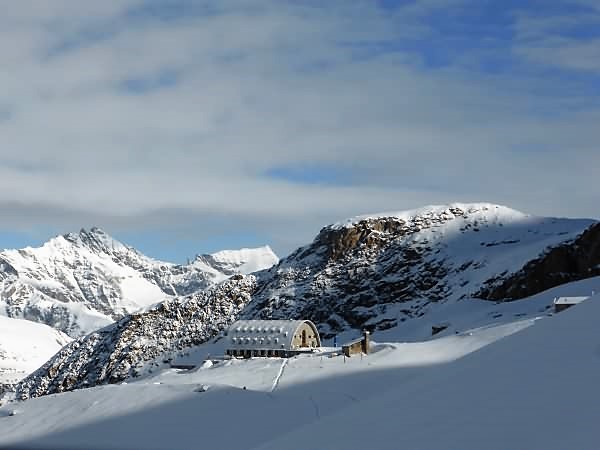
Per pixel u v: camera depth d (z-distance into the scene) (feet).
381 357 300.40
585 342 63.72
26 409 230.68
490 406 58.70
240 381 287.07
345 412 67.92
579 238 504.43
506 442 53.83
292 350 383.45
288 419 209.36
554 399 56.90
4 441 205.77
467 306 502.79
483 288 518.78
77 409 222.48
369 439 59.52
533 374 61.16
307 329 400.06
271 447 65.21
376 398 69.05
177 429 199.72
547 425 54.24
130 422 206.69
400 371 275.39
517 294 495.00
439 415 59.82
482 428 56.13
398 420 61.05
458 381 64.34
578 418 53.98
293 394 244.22
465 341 310.45
